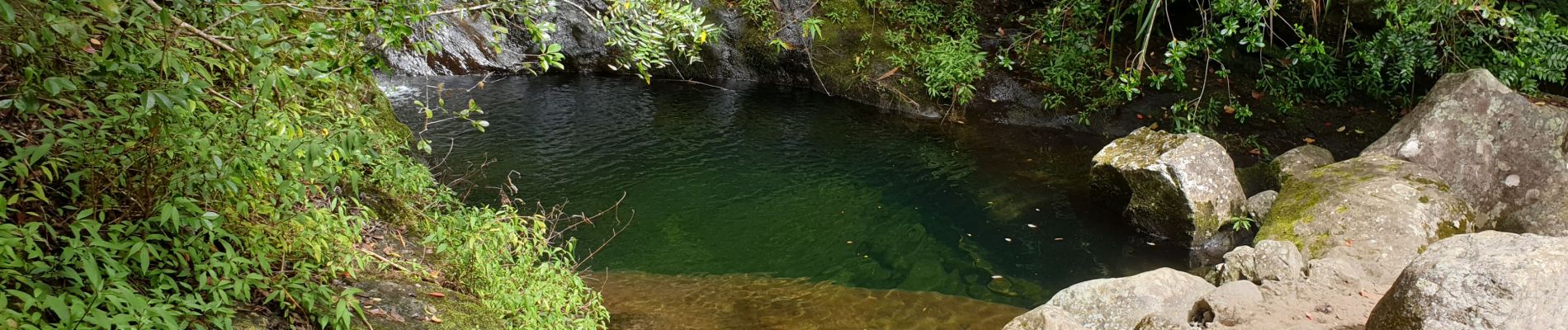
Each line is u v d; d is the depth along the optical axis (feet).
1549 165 26.40
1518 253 12.81
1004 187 31.22
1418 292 12.97
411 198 19.53
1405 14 30.42
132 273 10.57
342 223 13.50
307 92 16.02
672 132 37.14
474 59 48.39
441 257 17.08
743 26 48.39
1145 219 26.96
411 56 46.98
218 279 11.27
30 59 9.59
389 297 14.25
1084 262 24.70
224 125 10.73
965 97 41.09
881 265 23.82
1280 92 37.65
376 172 18.52
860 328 19.15
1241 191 27.20
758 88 47.09
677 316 19.08
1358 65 36.83
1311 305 17.04
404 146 20.65
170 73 10.48
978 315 20.29
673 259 23.32
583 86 46.19
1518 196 26.50
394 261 15.88
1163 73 33.27
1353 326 15.88
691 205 27.94
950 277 23.21
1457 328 12.32
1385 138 28.40
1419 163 26.58
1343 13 35.81
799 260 23.86
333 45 10.55
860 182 31.30
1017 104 41.32
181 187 10.42
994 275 23.52
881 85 43.65
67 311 8.27
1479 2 27.17
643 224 25.93
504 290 15.31
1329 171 26.13
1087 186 31.53
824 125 39.73
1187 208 25.73
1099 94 40.04
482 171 29.94
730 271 22.70
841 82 45.34
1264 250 19.38
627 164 31.94
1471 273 12.56
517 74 49.01
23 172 9.06
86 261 8.87
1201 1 39.96
